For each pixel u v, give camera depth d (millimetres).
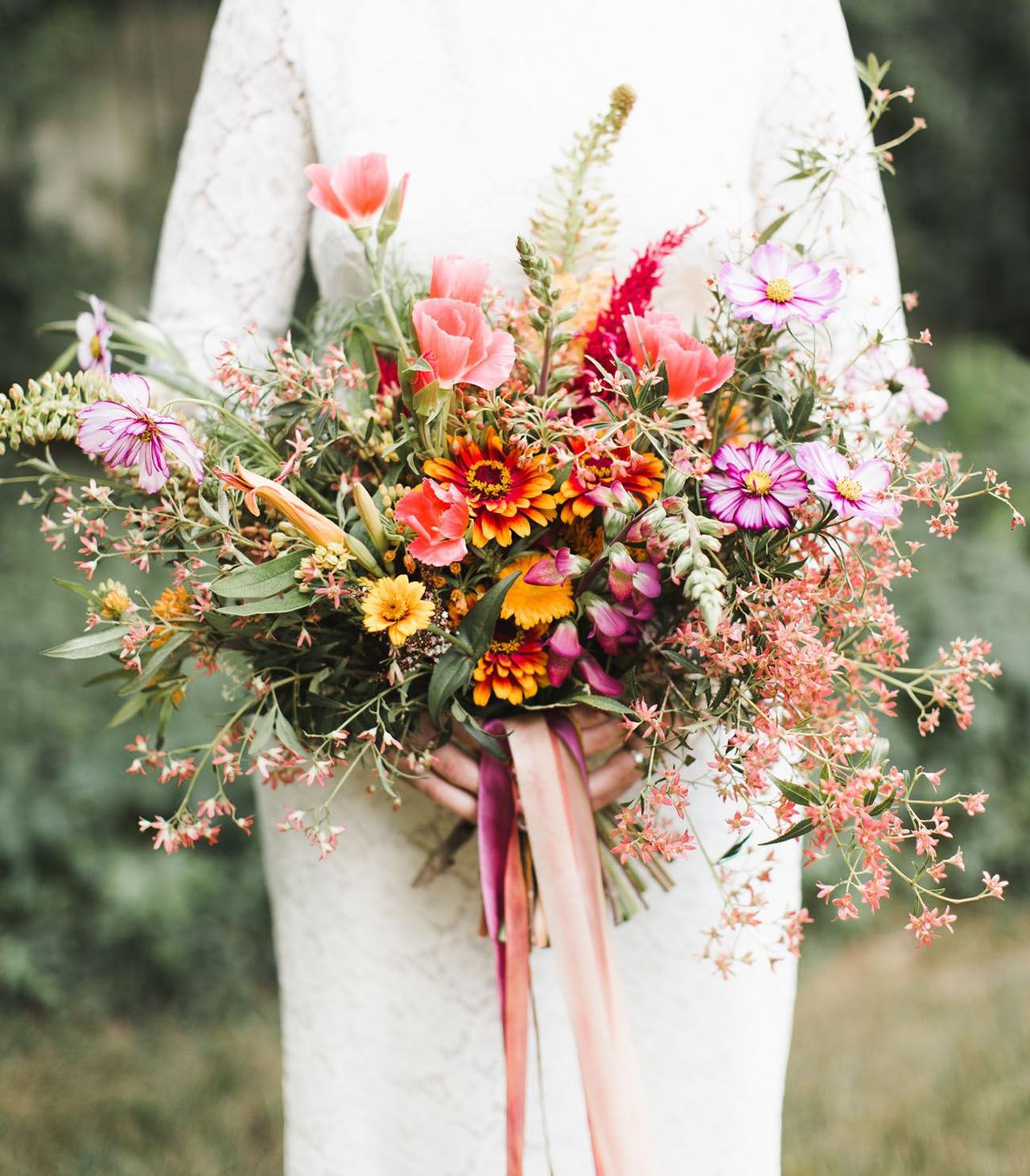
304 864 1632
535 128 1485
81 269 7027
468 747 1426
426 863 1580
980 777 3914
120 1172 2582
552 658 1292
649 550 1267
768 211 1591
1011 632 4062
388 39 1521
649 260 1360
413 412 1259
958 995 3402
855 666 1393
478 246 1493
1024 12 7316
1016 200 7762
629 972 1603
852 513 1211
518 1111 1368
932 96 7395
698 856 1580
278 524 1307
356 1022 1612
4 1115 2793
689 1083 1614
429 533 1218
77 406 1276
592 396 1286
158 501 1402
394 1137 1630
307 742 1391
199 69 7410
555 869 1323
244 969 3264
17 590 4301
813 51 1560
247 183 1597
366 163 1323
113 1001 3205
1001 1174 2584
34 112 6887
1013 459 5262
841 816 1253
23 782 3295
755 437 1443
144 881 3191
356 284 1553
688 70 1503
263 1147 2682
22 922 3211
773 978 1646
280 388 1336
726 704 1288
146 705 1475
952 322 7949
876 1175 2590
